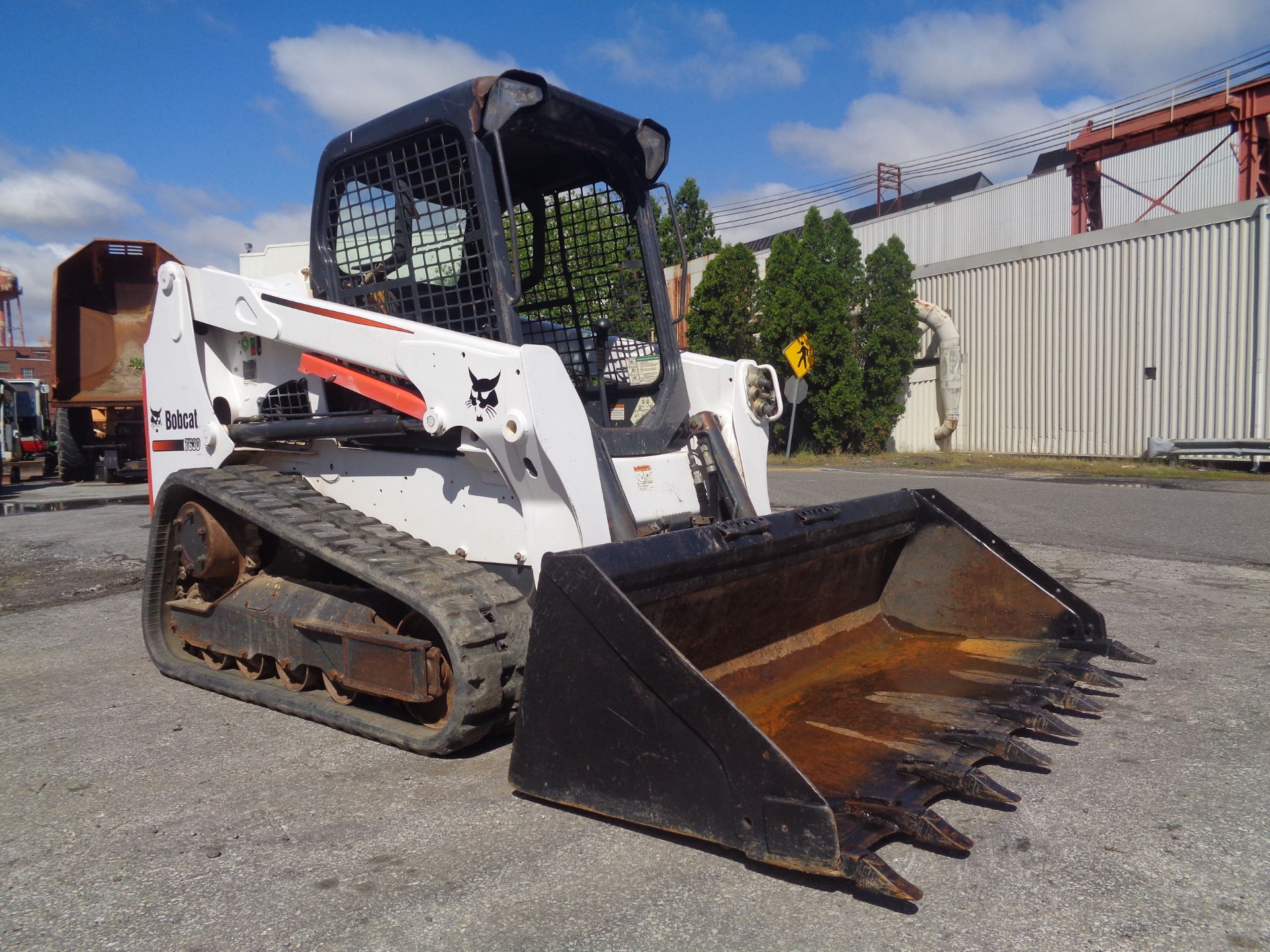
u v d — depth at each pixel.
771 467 19.52
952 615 4.50
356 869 2.78
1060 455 20.70
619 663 2.86
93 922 2.53
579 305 4.80
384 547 3.92
